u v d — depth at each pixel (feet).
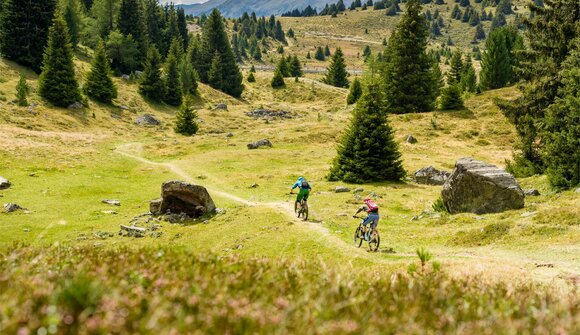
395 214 103.35
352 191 135.95
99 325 8.38
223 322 9.73
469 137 235.20
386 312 11.43
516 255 56.13
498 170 95.20
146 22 463.42
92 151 188.65
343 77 524.93
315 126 268.21
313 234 75.25
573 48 133.18
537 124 134.92
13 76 287.89
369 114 159.12
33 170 148.46
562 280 40.81
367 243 70.33
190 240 81.87
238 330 9.52
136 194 133.59
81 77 321.11
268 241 73.00
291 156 203.10
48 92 260.01
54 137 198.29
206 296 11.45
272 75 533.96
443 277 18.04
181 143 226.17
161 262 15.53
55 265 16.15
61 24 264.52
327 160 197.77
